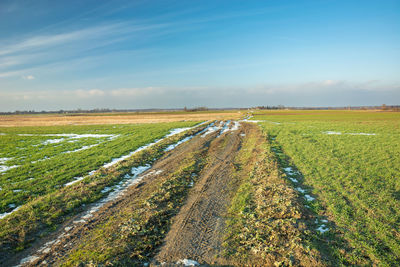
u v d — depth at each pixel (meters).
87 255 7.04
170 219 9.37
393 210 9.34
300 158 17.78
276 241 7.35
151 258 6.97
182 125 48.88
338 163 16.23
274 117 78.31
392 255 6.64
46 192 12.53
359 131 34.47
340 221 8.49
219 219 9.21
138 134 34.91
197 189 12.50
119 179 14.47
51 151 23.59
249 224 8.60
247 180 13.52
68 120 87.06
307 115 92.56
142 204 10.59
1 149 24.98
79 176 15.38
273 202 9.97
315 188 11.81
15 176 15.30
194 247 7.44
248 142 26.06
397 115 88.44
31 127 54.62
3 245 7.60
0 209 10.42
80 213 10.13
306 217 8.77
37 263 6.82
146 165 17.81
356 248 6.99
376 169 14.77
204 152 21.69
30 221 9.12
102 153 21.98
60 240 8.03
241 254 7.02
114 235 8.09
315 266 6.22
